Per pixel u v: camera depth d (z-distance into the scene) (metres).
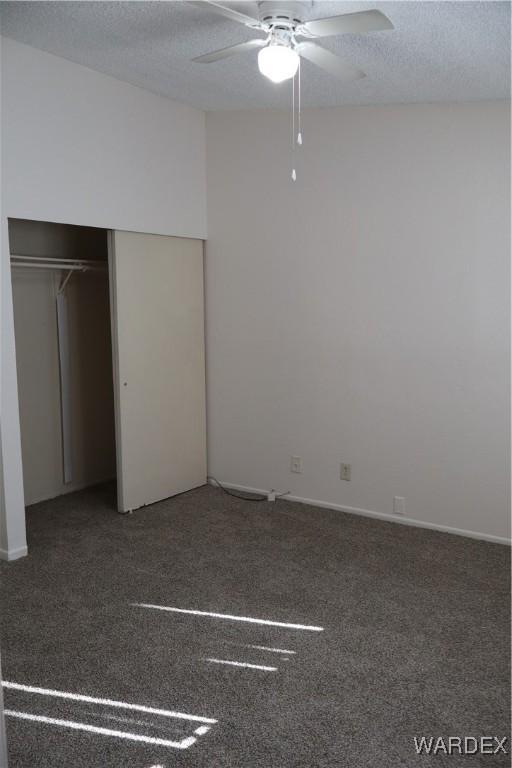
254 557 3.75
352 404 4.42
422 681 2.57
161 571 3.56
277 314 4.65
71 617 3.06
